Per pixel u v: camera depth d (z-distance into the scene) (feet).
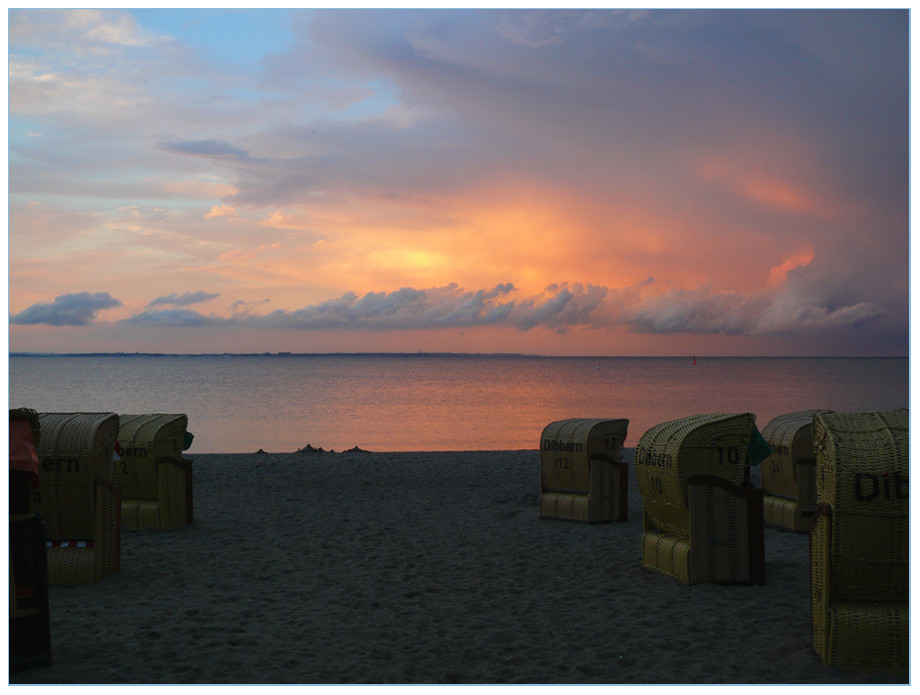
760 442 25.30
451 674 16.60
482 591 23.94
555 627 20.07
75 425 24.18
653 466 24.90
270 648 18.26
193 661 17.21
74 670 16.37
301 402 200.34
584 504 35.09
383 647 18.52
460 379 406.21
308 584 24.88
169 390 256.93
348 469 54.34
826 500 16.78
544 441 37.11
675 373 526.98
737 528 23.81
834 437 16.38
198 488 46.68
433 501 42.39
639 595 22.97
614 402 199.41
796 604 21.52
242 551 29.81
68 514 24.03
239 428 126.21
